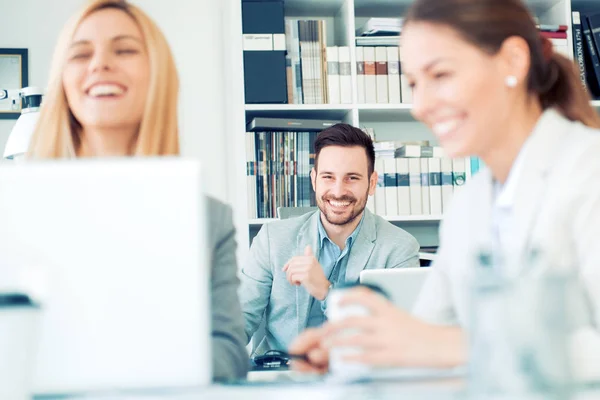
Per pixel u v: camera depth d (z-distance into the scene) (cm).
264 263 274
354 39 337
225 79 360
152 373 101
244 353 132
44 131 148
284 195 332
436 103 120
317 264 254
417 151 338
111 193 101
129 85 141
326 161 273
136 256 101
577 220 114
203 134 360
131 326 101
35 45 350
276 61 331
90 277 100
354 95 335
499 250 124
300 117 355
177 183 102
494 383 78
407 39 122
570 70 131
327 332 103
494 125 122
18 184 100
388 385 96
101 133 144
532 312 77
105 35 141
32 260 99
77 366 100
